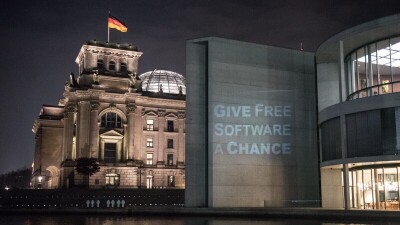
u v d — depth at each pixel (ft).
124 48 347.56
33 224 114.42
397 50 140.97
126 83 340.80
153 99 352.69
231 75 162.61
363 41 147.13
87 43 336.29
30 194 230.27
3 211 157.48
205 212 144.05
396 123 127.75
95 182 316.60
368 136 133.18
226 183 155.33
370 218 118.11
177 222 118.32
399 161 129.08
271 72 168.04
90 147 319.88
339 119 143.95
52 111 383.04
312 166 167.22
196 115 161.58
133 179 328.08
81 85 331.57
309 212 128.57
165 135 356.38
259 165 160.35
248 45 166.81
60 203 218.79
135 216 146.82
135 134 338.13
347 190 137.59
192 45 165.68
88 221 124.77
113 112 334.03
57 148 376.68
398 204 133.18
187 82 162.71
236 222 116.26
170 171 351.05
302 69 172.65
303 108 169.89
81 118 322.75
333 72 172.14
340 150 142.72
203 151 160.35
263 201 158.51
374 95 132.46
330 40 151.84
